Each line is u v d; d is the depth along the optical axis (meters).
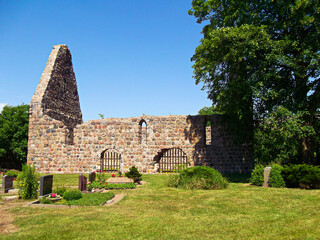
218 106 18.80
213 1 18.25
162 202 10.93
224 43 15.93
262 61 15.61
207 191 13.18
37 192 12.63
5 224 8.09
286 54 15.95
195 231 7.23
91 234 7.10
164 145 24.34
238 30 15.13
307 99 16.42
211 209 9.57
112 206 10.30
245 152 22.73
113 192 13.53
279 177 14.04
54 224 7.96
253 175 15.40
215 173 14.41
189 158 23.77
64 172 25.14
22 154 31.17
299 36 16.05
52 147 25.47
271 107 15.98
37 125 25.89
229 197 11.51
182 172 15.14
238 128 21.19
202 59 17.69
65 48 30.20
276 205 9.80
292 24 15.77
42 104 25.84
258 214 8.72
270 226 7.44
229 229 7.32
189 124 24.12
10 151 31.98
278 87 16.44
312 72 15.70
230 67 17.52
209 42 16.77
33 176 12.27
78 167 25.12
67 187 15.11
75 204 10.44
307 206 9.43
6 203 11.07
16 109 32.53
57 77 28.28
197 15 20.50
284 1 15.84
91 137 25.41
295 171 13.58
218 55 16.83
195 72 19.97
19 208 10.00
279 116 14.96
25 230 7.51
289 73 16.64
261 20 16.77
